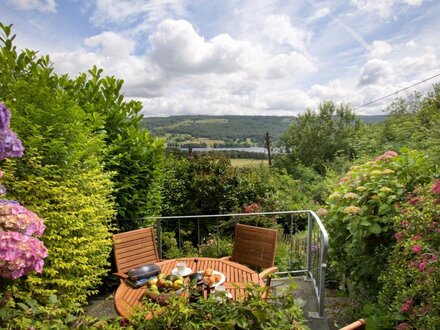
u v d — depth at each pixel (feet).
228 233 21.45
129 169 12.41
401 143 28.84
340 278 12.60
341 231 10.53
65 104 9.62
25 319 4.81
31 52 10.46
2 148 5.86
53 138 8.91
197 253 15.79
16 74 10.00
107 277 11.16
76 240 8.52
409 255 6.91
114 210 10.70
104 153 11.14
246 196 25.13
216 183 23.70
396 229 7.73
